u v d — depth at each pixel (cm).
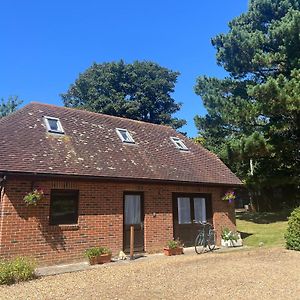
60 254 1167
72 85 5109
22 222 1108
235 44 2444
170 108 4941
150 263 1141
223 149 2389
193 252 1420
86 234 1245
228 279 859
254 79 2547
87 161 1338
